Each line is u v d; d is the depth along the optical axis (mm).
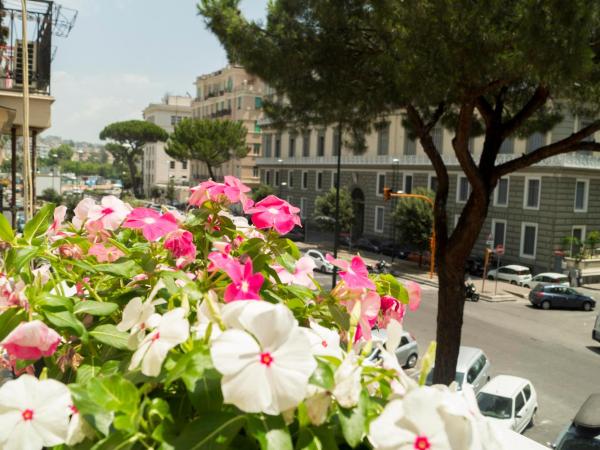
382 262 30484
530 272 32656
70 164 174375
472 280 33062
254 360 1116
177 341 1290
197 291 1667
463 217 10312
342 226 41906
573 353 19500
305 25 10078
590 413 9391
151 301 1659
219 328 1338
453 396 1125
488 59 7766
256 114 68250
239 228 2375
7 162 32375
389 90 9445
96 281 2180
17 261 1779
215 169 72938
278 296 2051
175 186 90188
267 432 1144
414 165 40656
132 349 1477
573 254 33406
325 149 49875
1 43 8742
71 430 1223
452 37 7801
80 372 1539
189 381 1190
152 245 2051
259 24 10570
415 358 16422
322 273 30391
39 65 8555
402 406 1121
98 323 1907
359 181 45938
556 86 7859
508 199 34812
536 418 13500
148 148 102562
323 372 1195
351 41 9836
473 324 23203
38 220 1956
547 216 32719
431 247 33219
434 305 26359
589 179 33188
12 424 1185
